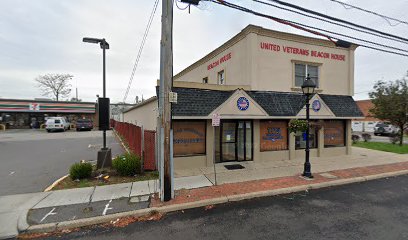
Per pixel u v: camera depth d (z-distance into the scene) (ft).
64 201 18.97
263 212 17.79
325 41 38.96
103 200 19.22
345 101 40.22
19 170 29.91
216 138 33.37
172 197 19.56
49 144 57.47
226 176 26.89
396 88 50.96
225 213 17.62
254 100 32.14
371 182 26.02
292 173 28.30
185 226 15.52
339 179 25.79
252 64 33.45
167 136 19.13
